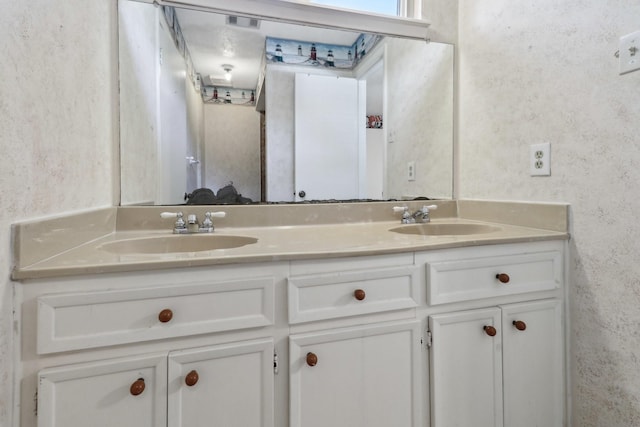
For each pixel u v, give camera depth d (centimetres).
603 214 99
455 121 161
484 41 143
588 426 105
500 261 101
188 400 72
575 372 109
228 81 139
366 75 155
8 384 61
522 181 126
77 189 89
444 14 158
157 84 128
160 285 70
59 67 79
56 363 64
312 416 82
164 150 129
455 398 96
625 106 92
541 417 106
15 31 62
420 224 145
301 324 81
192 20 132
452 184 162
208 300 73
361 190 157
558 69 111
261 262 77
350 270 85
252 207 133
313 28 146
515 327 102
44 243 70
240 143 141
